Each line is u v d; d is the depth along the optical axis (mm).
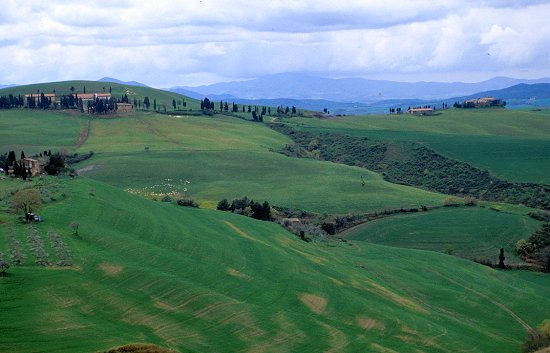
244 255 108938
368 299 100875
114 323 69312
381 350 79562
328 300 94625
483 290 125938
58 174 144000
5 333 61500
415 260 141875
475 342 93438
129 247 95125
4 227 93875
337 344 78188
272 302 88250
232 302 81938
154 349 61969
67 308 70062
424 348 84938
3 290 70750
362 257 137500
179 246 103688
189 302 78812
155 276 83750
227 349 69875
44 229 95000
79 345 60438
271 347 72812
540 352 83688
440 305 114375
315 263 116562
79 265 82625
